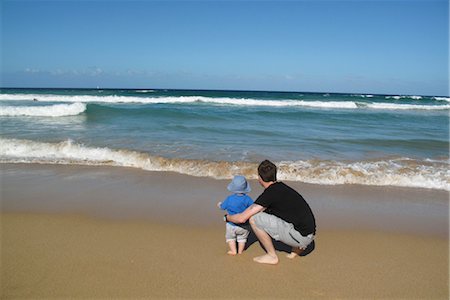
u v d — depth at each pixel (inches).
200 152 338.3
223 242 156.9
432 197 229.6
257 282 123.5
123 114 664.4
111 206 199.8
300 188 241.4
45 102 919.0
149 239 157.5
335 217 191.5
